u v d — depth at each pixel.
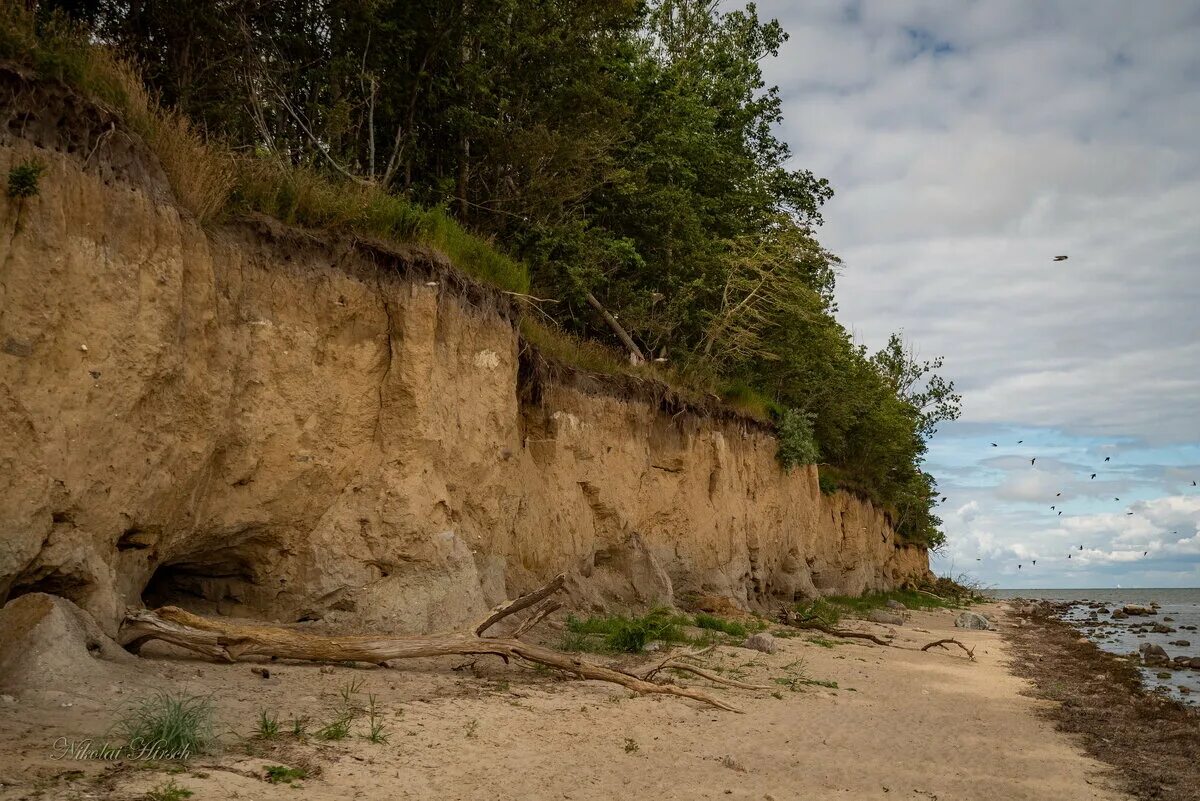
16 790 5.00
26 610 7.48
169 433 9.29
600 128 21.16
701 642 16.66
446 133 20.41
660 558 21.81
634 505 20.72
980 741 11.03
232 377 10.27
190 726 6.29
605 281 22.62
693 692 11.02
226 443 10.32
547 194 20.81
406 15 18.28
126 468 8.74
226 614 11.26
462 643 10.21
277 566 11.43
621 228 25.17
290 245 11.35
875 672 16.47
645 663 13.76
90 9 15.07
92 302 8.25
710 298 27.92
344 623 11.52
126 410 8.62
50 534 8.05
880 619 29.08
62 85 8.26
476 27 18.62
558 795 6.75
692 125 26.47
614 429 20.45
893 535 50.94
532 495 17.30
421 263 12.95
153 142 9.63
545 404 18.11
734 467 26.23
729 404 27.19
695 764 8.26
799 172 31.23
